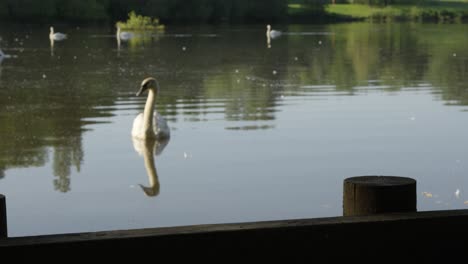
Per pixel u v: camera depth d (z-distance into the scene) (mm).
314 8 86875
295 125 15656
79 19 72812
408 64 31828
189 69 29406
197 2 76812
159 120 14547
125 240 3232
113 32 58031
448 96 20719
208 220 9086
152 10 75688
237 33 57688
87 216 9289
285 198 9992
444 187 10570
